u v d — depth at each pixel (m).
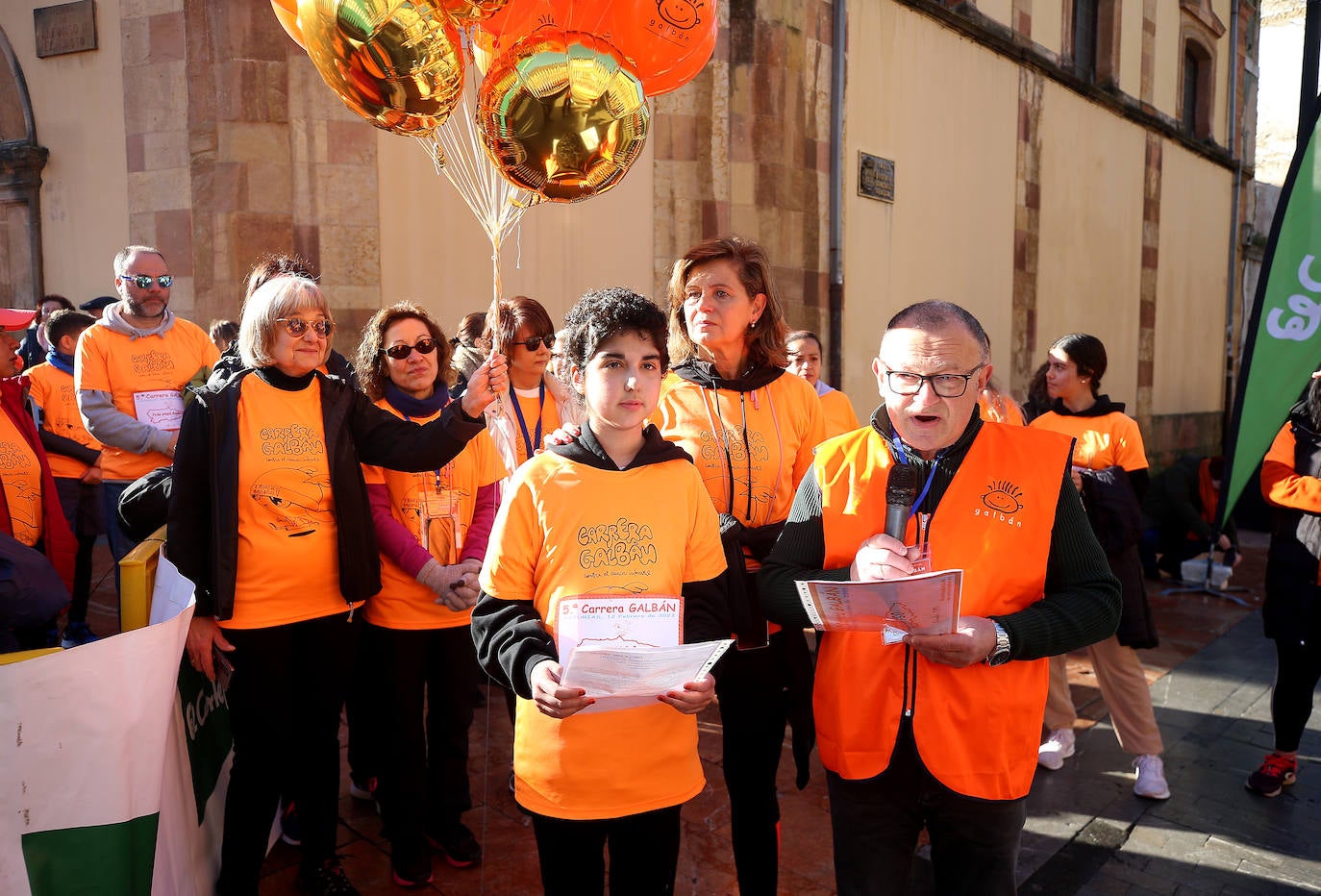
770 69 7.10
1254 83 15.92
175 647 1.94
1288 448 3.50
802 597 1.73
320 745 2.58
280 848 2.99
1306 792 3.63
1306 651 3.51
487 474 2.97
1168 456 14.01
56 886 1.74
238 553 2.39
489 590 1.89
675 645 1.73
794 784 3.57
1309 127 2.80
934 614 1.64
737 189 7.07
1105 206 12.05
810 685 2.43
